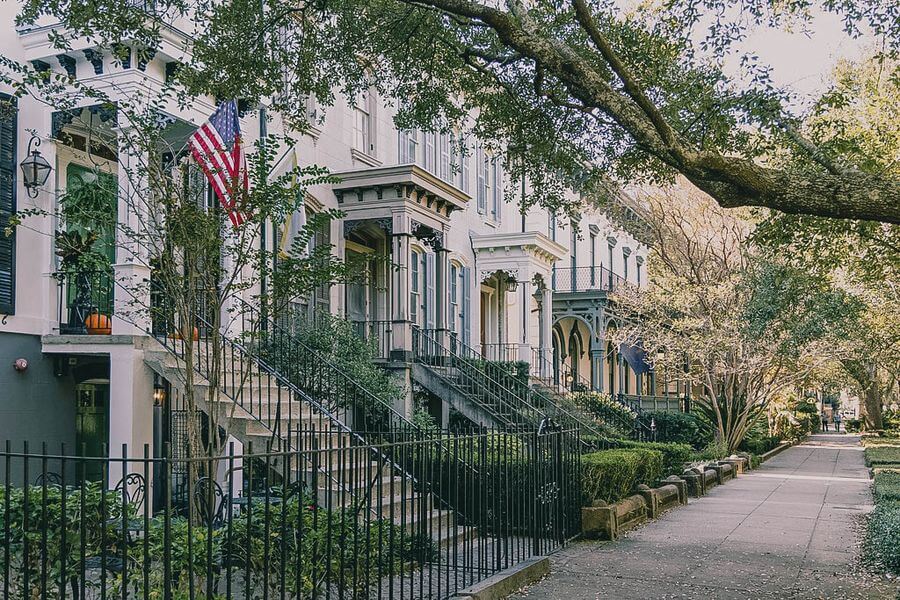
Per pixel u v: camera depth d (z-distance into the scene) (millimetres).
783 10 9852
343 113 17172
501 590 7469
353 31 11852
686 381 27453
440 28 11836
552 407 18812
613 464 11594
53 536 5832
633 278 37344
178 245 8188
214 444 8531
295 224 15281
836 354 23797
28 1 9836
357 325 17578
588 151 12930
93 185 9102
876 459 24141
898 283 20609
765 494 16516
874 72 14695
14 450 10641
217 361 8148
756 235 11242
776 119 8945
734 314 23141
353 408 12766
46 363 11148
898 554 8875
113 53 10211
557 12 11391
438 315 17875
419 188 16516
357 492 5859
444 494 10219
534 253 22969
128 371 10578
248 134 13883
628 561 9305
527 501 9023
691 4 9914
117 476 10453
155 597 5133
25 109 11047
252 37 10805
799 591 8031
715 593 7902
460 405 15695
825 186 7105
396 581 7414
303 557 5895
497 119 12734
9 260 10727
